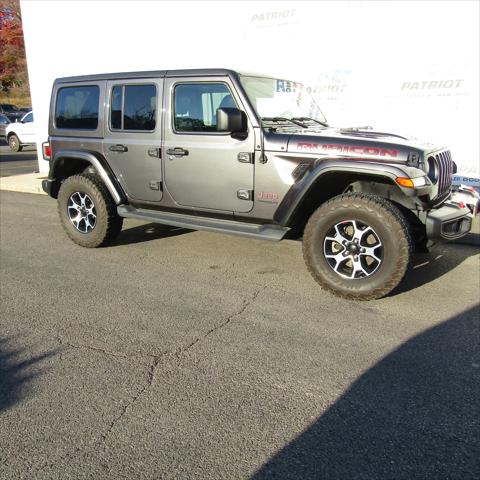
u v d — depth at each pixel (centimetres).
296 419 262
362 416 265
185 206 509
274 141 439
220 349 339
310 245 429
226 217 490
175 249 583
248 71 485
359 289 412
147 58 1024
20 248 593
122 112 532
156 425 258
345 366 316
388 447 241
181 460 233
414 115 770
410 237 393
